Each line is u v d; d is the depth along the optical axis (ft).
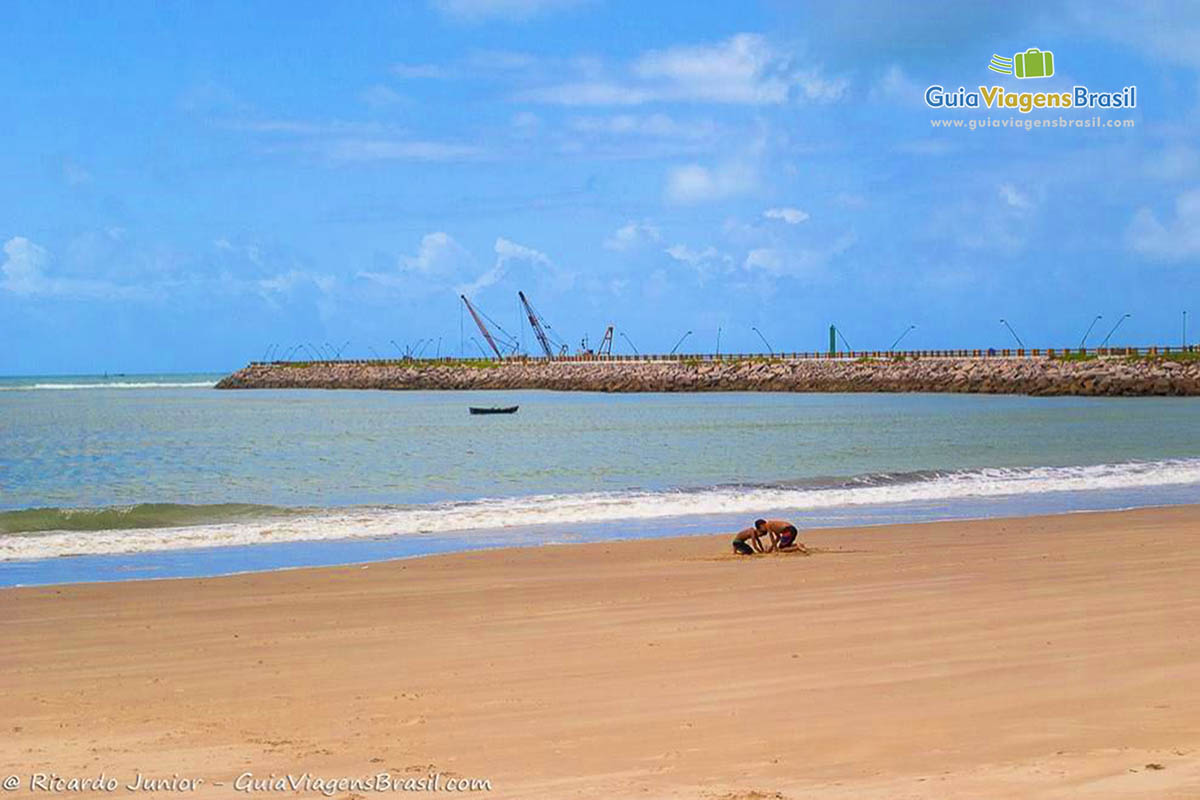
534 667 33.73
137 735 27.76
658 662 33.65
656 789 22.15
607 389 504.43
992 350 456.86
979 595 43.65
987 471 119.03
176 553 68.74
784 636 36.76
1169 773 21.08
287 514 88.33
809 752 24.29
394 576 55.72
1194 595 42.27
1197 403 320.70
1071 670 30.50
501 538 74.43
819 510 88.22
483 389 561.43
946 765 22.80
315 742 26.66
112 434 228.63
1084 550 58.59
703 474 130.00
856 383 442.09
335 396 503.61
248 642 39.50
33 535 75.46
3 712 30.32
